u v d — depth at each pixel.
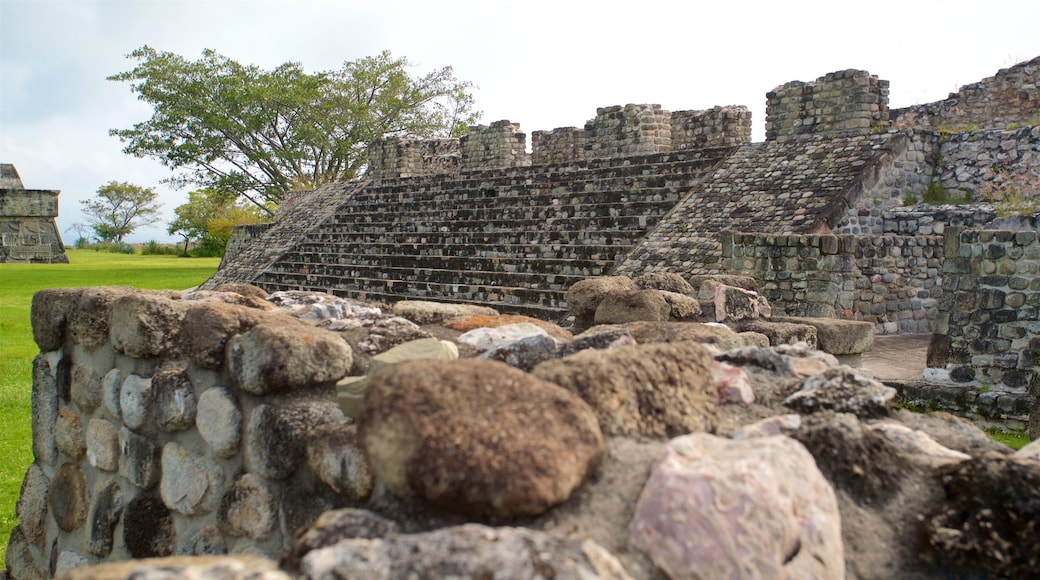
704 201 15.09
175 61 39.28
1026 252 8.10
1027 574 2.04
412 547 1.82
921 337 12.02
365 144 41.81
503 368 2.38
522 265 16.73
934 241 12.79
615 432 2.44
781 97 16.20
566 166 19.77
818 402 2.87
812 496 2.13
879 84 15.18
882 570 2.15
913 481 2.37
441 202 22.36
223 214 59.66
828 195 13.33
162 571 1.79
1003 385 8.23
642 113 18.59
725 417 2.78
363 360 3.55
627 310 5.29
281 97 38.66
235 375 3.33
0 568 5.70
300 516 3.02
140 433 3.95
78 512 4.52
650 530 1.99
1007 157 14.05
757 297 5.95
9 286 26.44
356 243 22.83
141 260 47.28
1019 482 2.16
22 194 41.50
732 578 1.91
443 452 2.07
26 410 9.87
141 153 39.94
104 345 4.25
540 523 2.07
